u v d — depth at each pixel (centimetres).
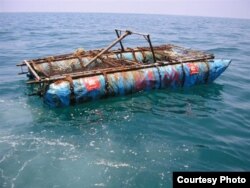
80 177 762
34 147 901
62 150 887
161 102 1285
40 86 1223
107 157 854
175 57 1537
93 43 3566
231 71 1994
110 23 9075
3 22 8362
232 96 1438
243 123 1119
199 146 929
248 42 4116
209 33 5738
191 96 1380
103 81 1199
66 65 1451
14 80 1628
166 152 888
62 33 4997
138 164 822
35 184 734
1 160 827
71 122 1080
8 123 1065
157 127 1058
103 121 1095
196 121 1120
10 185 728
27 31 5256
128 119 1116
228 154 885
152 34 4966
